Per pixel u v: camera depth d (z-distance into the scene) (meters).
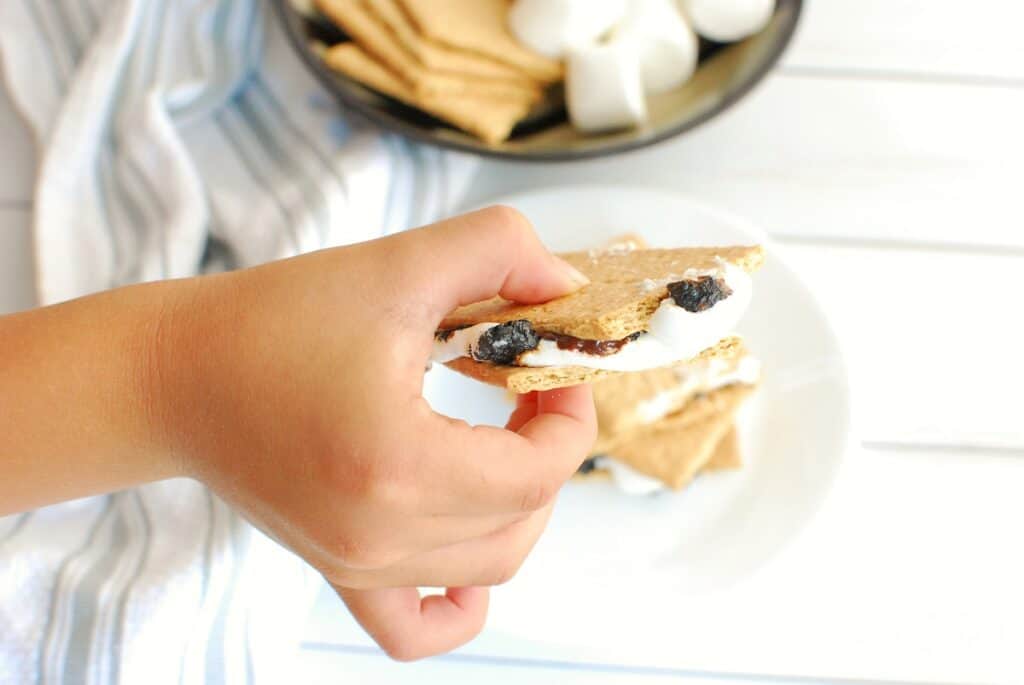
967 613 0.47
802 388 0.51
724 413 0.51
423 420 0.37
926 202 0.56
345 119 0.56
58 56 0.56
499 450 0.38
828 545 0.48
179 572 0.45
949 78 0.59
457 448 0.37
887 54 0.59
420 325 0.38
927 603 0.47
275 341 0.38
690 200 0.54
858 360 0.52
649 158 0.57
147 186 0.54
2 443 0.39
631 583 0.48
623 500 0.50
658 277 0.42
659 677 0.46
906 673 0.46
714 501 0.50
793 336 0.52
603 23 0.54
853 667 0.46
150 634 0.44
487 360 0.41
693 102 0.54
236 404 0.38
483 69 0.54
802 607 0.47
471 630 0.43
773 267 0.53
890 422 0.51
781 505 0.49
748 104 0.58
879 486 0.50
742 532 0.49
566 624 0.47
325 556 0.39
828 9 0.60
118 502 0.47
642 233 0.54
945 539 0.49
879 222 0.55
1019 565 0.48
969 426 0.51
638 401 0.50
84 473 0.40
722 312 0.40
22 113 0.56
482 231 0.39
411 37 0.54
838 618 0.47
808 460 0.50
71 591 0.45
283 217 0.53
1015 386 0.52
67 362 0.39
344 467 0.37
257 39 0.58
